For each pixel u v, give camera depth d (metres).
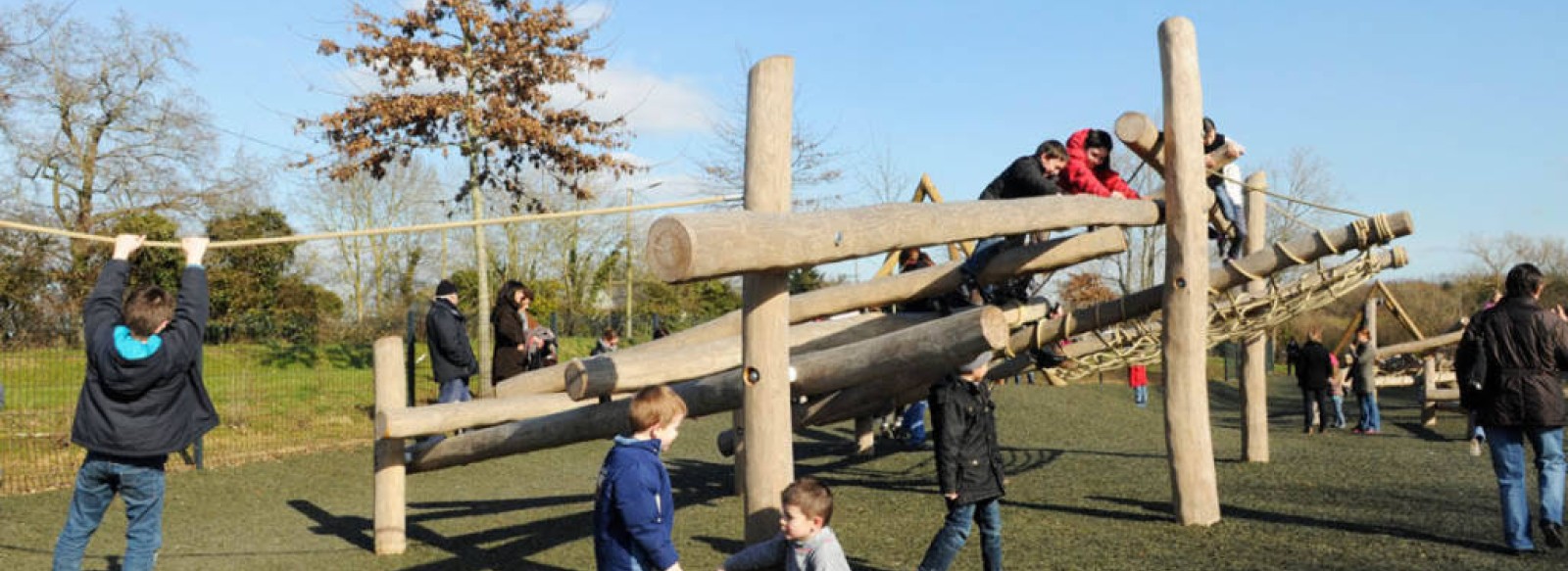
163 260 26.48
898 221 5.04
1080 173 7.37
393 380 7.27
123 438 4.90
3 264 22.09
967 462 5.46
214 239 29.73
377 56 16.53
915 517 8.30
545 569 6.79
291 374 15.48
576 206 36.03
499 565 6.93
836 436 15.36
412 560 7.13
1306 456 12.00
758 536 4.77
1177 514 7.63
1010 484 9.95
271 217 31.69
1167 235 7.70
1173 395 7.67
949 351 5.23
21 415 11.56
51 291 22.89
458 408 7.26
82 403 4.96
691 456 13.07
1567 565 6.05
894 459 12.35
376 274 43.41
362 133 16.88
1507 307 6.39
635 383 6.53
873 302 8.03
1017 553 6.71
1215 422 18.20
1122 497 8.91
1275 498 8.70
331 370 16.44
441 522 8.55
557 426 7.09
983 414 5.56
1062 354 9.35
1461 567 6.05
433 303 9.78
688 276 4.06
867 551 6.97
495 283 37.47
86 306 4.94
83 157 25.47
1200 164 7.62
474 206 17.52
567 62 17.38
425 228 5.18
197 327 5.07
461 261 44.78
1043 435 14.71
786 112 4.71
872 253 4.96
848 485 10.32
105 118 26.00
